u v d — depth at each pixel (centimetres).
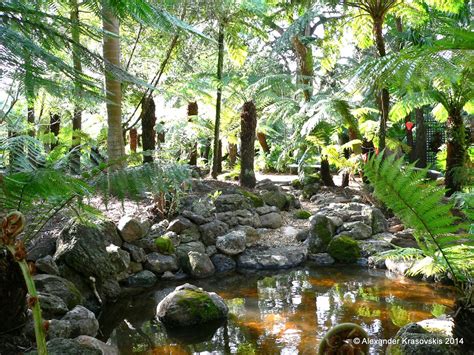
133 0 221
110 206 527
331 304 369
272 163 1057
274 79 764
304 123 752
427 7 682
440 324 243
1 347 212
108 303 397
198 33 231
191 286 365
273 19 790
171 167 253
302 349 284
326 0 617
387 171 198
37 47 168
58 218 456
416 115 992
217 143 764
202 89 764
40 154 308
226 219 562
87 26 226
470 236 203
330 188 740
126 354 293
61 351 210
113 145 543
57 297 326
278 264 496
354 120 704
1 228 88
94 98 199
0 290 211
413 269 298
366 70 300
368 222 550
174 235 502
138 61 750
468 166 618
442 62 247
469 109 718
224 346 296
